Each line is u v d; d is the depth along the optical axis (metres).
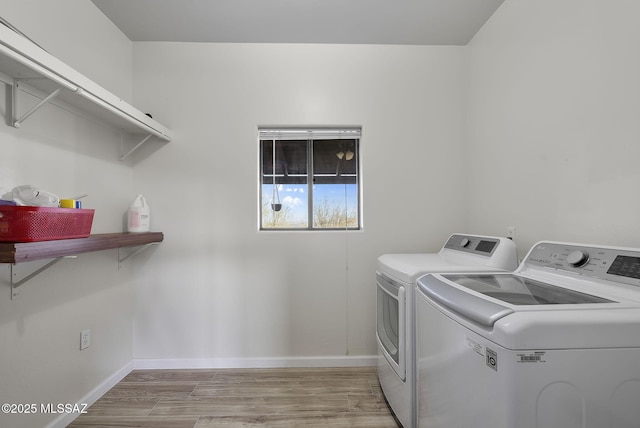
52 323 1.50
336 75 2.26
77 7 1.70
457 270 1.39
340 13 1.93
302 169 2.37
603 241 1.20
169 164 2.21
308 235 2.24
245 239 2.23
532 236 1.59
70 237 1.30
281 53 2.25
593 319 0.78
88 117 1.76
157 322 2.20
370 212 2.25
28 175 1.39
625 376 0.77
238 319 2.22
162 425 1.58
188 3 1.82
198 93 2.23
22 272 1.35
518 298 0.96
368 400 1.80
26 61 1.06
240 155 2.23
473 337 0.90
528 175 1.62
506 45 1.80
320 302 2.24
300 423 1.60
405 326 1.43
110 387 1.92
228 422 1.60
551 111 1.46
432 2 1.84
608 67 1.18
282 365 2.21
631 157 1.10
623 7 1.12
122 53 2.10
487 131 2.00
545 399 0.76
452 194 2.27
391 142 2.26
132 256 2.18
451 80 2.28
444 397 1.07
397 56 2.27
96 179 1.84
